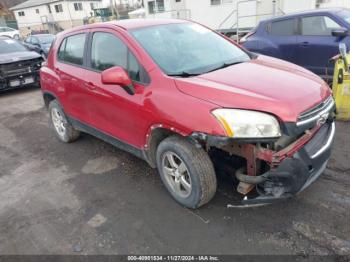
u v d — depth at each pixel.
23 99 8.70
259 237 2.67
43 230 3.04
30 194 3.70
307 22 6.48
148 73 3.10
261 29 7.19
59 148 4.95
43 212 3.32
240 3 15.26
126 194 3.47
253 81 2.84
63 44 4.57
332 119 2.99
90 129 4.24
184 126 2.68
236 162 3.04
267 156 2.48
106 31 3.70
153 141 3.21
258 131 2.43
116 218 3.09
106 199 3.42
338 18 6.11
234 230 2.77
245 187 2.71
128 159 4.28
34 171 4.28
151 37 3.47
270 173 2.50
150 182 3.66
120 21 3.90
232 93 2.60
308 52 6.41
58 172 4.16
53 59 4.74
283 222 2.81
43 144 5.20
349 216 2.81
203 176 2.79
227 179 3.43
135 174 3.87
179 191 3.11
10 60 8.91
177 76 3.02
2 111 7.67
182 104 2.73
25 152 4.97
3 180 4.12
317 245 2.53
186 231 2.82
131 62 3.30
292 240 2.60
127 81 3.11
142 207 3.21
